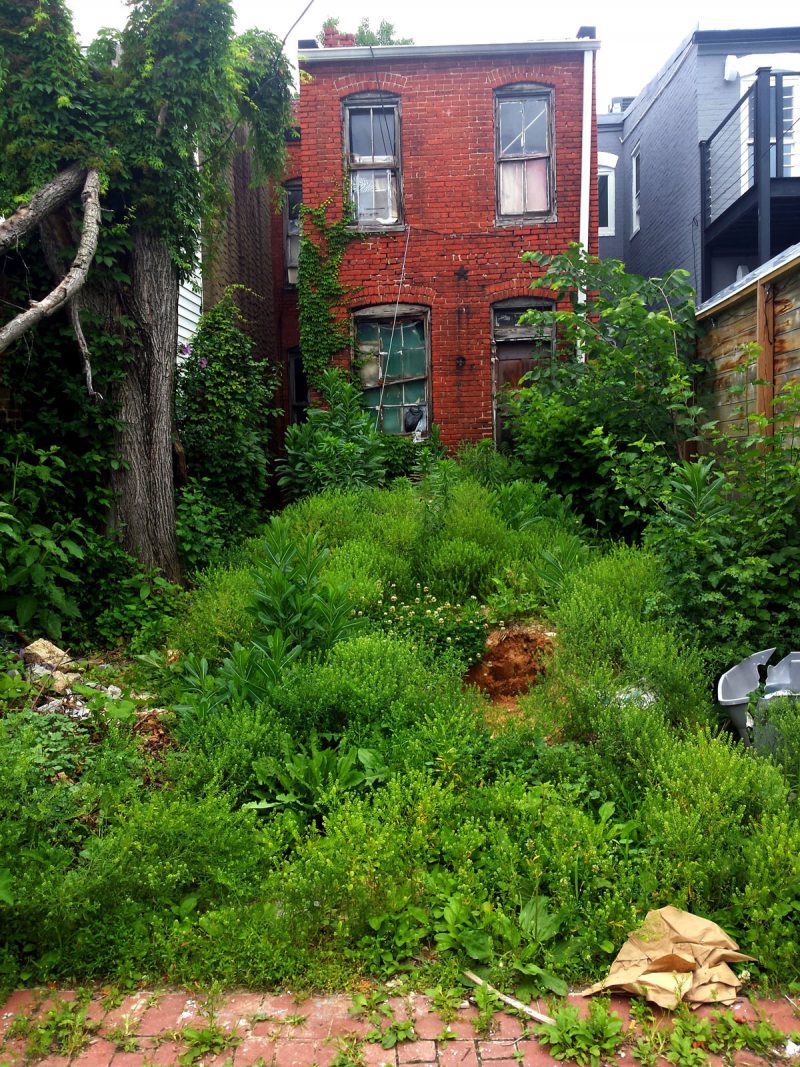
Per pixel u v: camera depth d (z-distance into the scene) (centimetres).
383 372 1331
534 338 1305
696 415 834
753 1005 275
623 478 652
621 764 400
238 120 943
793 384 539
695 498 529
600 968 294
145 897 320
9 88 678
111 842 314
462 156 1298
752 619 499
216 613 594
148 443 770
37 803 327
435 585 665
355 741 428
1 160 692
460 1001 280
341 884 312
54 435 728
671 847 321
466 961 298
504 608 595
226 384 1033
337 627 530
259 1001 286
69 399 741
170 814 331
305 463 1055
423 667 488
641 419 865
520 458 1034
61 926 300
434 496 816
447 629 569
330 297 1309
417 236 1303
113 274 746
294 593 543
